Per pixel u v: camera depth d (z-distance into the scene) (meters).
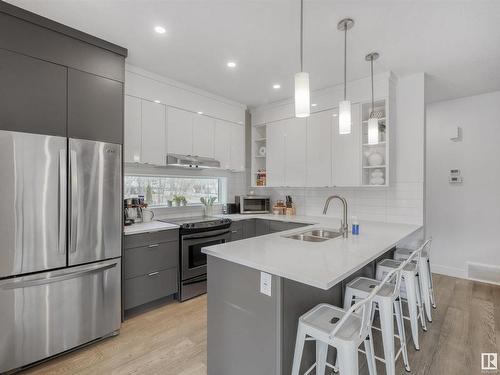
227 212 4.23
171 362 1.97
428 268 2.82
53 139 1.95
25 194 1.84
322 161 3.53
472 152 3.67
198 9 1.93
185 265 3.03
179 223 3.16
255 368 1.50
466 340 2.22
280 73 3.03
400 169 3.16
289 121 3.90
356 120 3.21
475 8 1.87
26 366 1.89
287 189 4.32
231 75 3.09
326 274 1.32
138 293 2.64
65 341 2.02
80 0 1.84
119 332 2.35
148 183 3.50
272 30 2.18
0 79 1.83
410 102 3.07
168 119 3.20
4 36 1.85
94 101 2.28
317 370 1.57
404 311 2.79
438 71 2.93
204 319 2.60
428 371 1.85
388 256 2.86
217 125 3.78
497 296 3.10
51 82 2.05
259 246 1.92
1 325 1.77
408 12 1.93
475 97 3.64
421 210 3.03
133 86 2.88
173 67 2.88
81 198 2.10
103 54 2.34
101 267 2.20
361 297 1.75
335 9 1.91
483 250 3.59
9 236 1.78
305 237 2.58
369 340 1.43
